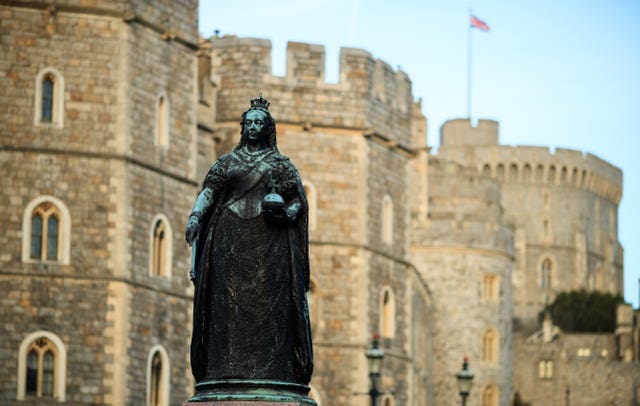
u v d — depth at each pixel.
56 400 56.94
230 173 19.31
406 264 77.06
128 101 59.22
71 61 58.78
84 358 57.53
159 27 61.03
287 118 73.06
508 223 158.88
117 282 58.12
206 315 19.17
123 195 58.69
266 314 19.06
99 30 59.12
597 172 196.00
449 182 110.06
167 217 61.09
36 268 57.44
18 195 57.72
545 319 161.88
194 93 63.16
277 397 18.77
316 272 72.75
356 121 73.88
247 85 72.94
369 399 72.88
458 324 103.56
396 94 77.12
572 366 150.12
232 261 19.12
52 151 58.12
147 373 59.28
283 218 19.12
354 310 73.00
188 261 62.16
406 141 77.62
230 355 19.02
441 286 103.44
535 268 188.50
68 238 58.00
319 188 73.19
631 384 148.62
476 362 104.00
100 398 57.50
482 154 187.38
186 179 62.34
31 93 58.25
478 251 104.12
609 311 174.50
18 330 57.03
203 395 18.92
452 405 103.00
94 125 58.81
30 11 58.47
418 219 103.69
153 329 59.75
